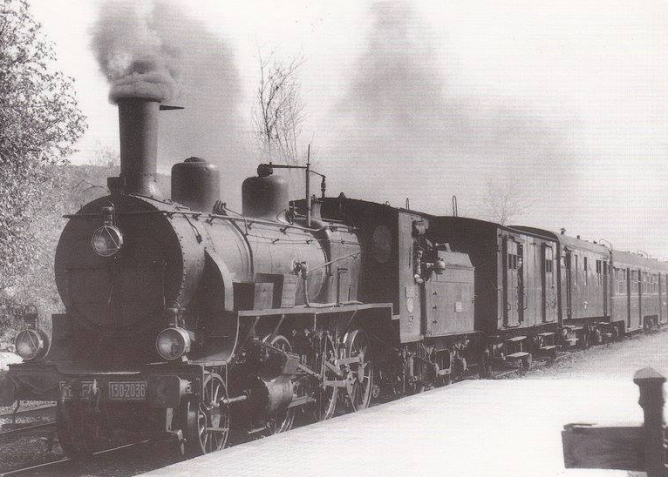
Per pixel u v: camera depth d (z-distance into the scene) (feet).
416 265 50.85
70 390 30.81
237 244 35.81
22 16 53.47
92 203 33.73
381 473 23.77
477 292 64.18
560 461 25.63
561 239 83.61
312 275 41.57
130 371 31.14
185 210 33.86
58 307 79.92
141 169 33.83
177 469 24.35
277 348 35.01
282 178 42.04
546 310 77.97
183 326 31.96
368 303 47.96
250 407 34.24
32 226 59.16
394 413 37.52
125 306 32.76
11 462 31.91
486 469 24.35
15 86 53.16
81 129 55.88
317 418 40.88
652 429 16.24
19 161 53.62
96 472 29.66
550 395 44.19
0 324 75.46
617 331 106.83
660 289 139.23
